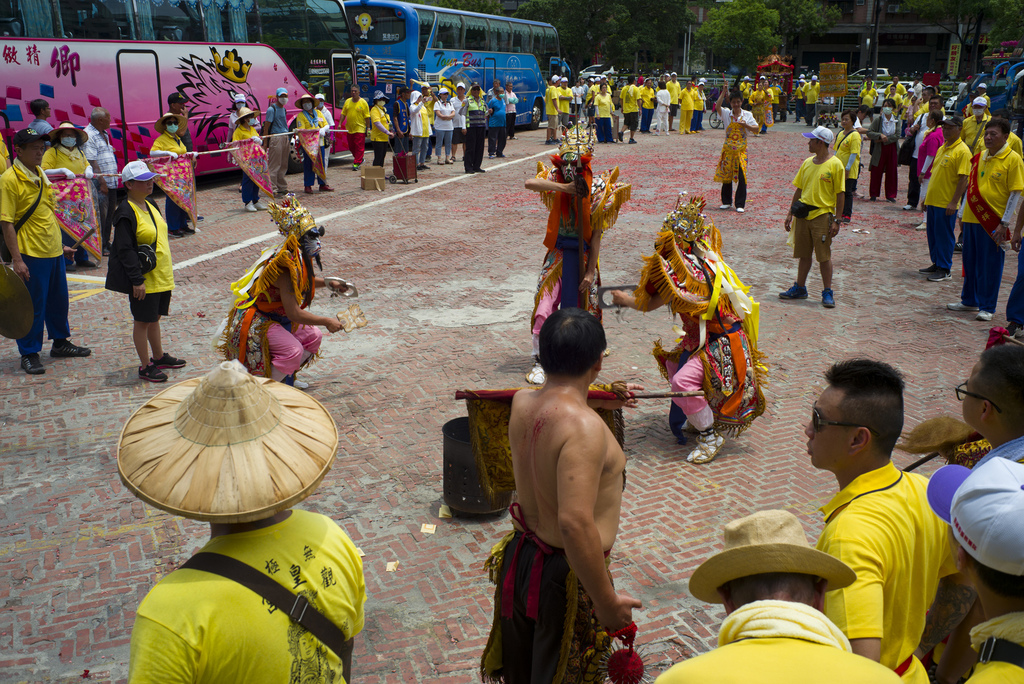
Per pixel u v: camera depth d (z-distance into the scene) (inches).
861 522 86.7
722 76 2076.8
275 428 79.7
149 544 183.0
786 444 233.0
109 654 147.6
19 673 142.4
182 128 506.3
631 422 249.9
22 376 283.7
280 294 228.8
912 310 358.9
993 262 339.0
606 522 105.4
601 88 1087.6
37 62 547.8
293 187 724.0
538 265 446.9
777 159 909.8
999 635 68.9
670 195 669.9
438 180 767.7
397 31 995.3
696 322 220.5
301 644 77.5
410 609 160.6
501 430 133.9
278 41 765.9
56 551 179.9
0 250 292.8
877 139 636.7
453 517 194.5
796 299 373.7
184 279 414.3
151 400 84.3
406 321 347.3
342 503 200.4
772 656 62.1
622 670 103.7
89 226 426.6
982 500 69.7
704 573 72.4
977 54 2175.2
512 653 115.3
